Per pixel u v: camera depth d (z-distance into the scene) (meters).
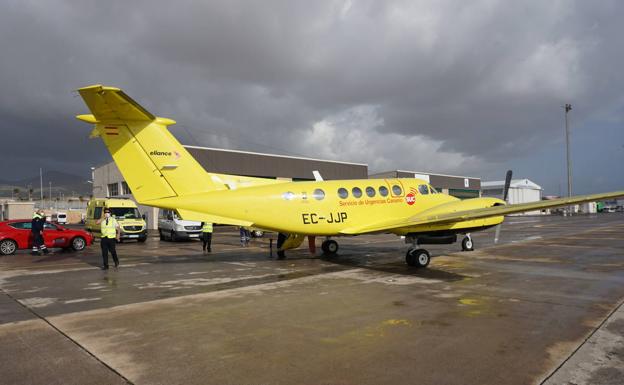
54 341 5.08
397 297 7.39
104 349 4.76
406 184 13.01
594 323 5.62
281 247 13.68
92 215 23.48
